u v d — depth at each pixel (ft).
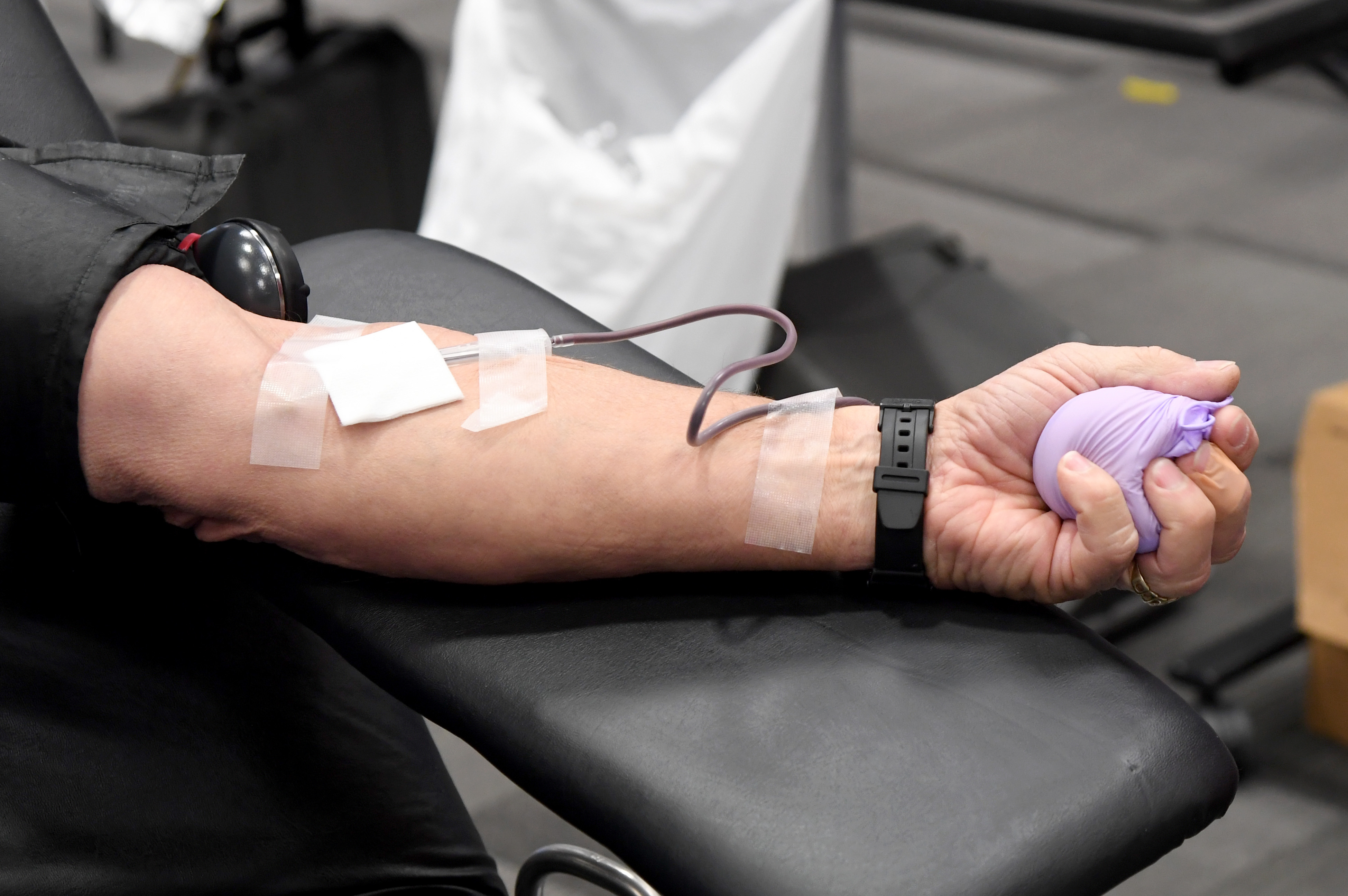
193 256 3.28
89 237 3.00
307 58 8.54
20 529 3.36
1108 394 3.00
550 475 3.01
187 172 3.34
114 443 3.01
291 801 3.32
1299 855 5.11
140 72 13.10
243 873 3.21
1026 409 3.02
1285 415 7.98
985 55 14.19
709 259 6.02
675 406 3.11
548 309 3.43
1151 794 2.77
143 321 3.01
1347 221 10.44
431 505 3.01
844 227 7.67
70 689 3.24
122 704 3.26
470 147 6.22
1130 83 13.29
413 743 3.54
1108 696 2.87
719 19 6.16
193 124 7.64
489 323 3.40
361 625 3.01
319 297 3.47
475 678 2.92
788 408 3.10
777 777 2.77
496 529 3.01
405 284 3.49
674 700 2.87
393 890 3.35
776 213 6.18
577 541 3.01
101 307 2.99
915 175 11.53
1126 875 2.75
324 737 3.42
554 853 3.04
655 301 6.04
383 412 3.03
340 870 3.31
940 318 6.41
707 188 5.83
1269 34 4.56
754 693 2.87
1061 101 13.00
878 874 2.69
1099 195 11.07
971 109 12.91
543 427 3.04
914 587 3.03
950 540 3.00
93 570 3.36
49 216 3.00
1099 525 2.93
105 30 13.28
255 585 3.12
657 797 2.77
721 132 5.77
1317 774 5.56
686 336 6.14
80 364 2.97
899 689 2.88
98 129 3.59
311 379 3.04
